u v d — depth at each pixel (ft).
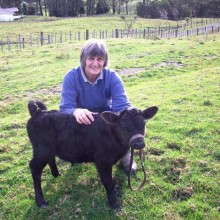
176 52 20.99
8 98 13.44
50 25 60.90
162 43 26.61
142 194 5.97
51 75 16.97
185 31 53.52
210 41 27.63
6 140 8.64
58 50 25.66
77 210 5.70
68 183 6.46
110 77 6.26
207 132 8.06
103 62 5.97
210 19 74.13
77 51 24.22
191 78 14.20
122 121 5.13
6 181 6.75
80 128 5.55
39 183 5.97
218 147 7.34
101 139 5.42
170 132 8.22
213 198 5.80
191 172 6.46
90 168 6.86
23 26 59.67
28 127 5.82
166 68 16.92
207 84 12.85
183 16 82.53
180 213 5.53
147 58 19.60
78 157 5.77
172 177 6.36
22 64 21.07
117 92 6.19
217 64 17.52
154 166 6.74
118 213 5.58
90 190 6.22
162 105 10.40
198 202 5.71
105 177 5.58
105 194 6.08
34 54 24.89
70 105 6.07
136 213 5.57
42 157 5.81
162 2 83.35
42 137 5.70
